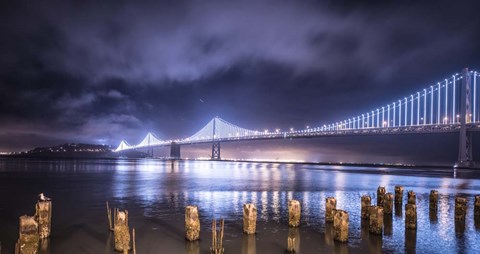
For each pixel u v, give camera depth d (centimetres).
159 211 2200
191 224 1528
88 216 2041
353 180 5134
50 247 1453
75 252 1397
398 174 7419
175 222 1881
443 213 2234
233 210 2245
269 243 1517
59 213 2134
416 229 1788
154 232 1673
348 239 1588
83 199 2742
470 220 2033
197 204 2489
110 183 4153
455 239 1628
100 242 1521
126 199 2739
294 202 1788
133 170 7206
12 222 1912
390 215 2094
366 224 1867
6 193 3134
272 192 3262
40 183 4106
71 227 1770
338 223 1541
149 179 4797
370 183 4512
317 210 2262
